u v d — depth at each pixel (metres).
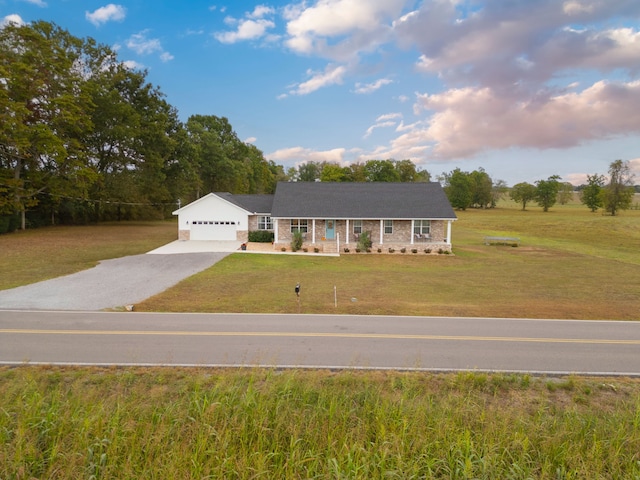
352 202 32.28
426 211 30.91
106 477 4.83
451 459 5.18
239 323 11.33
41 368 7.90
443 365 8.45
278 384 6.93
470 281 19.22
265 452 5.39
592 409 6.66
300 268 22.38
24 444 5.13
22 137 31.31
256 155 93.56
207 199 33.53
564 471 5.09
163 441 5.36
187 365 8.19
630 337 10.52
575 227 60.41
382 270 22.34
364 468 4.97
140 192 46.81
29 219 41.06
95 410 5.99
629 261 28.11
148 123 44.22
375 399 6.62
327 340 9.92
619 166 78.50
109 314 12.05
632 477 5.05
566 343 9.97
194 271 20.03
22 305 12.88
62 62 36.06
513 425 5.91
